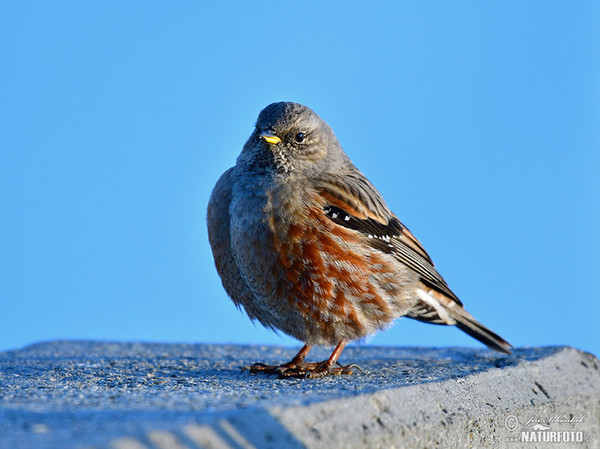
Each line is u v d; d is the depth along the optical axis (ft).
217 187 38.83
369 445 21.93
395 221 40.65
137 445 16.79
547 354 39.37
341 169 40.42
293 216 35.68
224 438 18.39
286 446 19.52
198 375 34.99
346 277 36.37
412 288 40.37
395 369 36.78
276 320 37.32
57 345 50.72
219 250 38.22
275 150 37.11
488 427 28.27
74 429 18.02
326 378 33.86
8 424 18.75
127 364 39.06
